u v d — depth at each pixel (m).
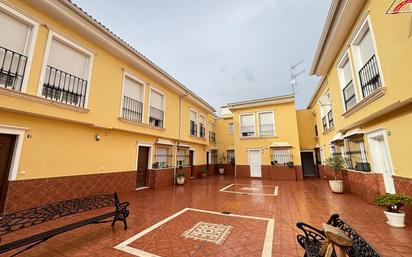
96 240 3.37
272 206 5.84
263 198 7.03
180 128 11.86
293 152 13.38
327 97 10.52
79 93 5.96
